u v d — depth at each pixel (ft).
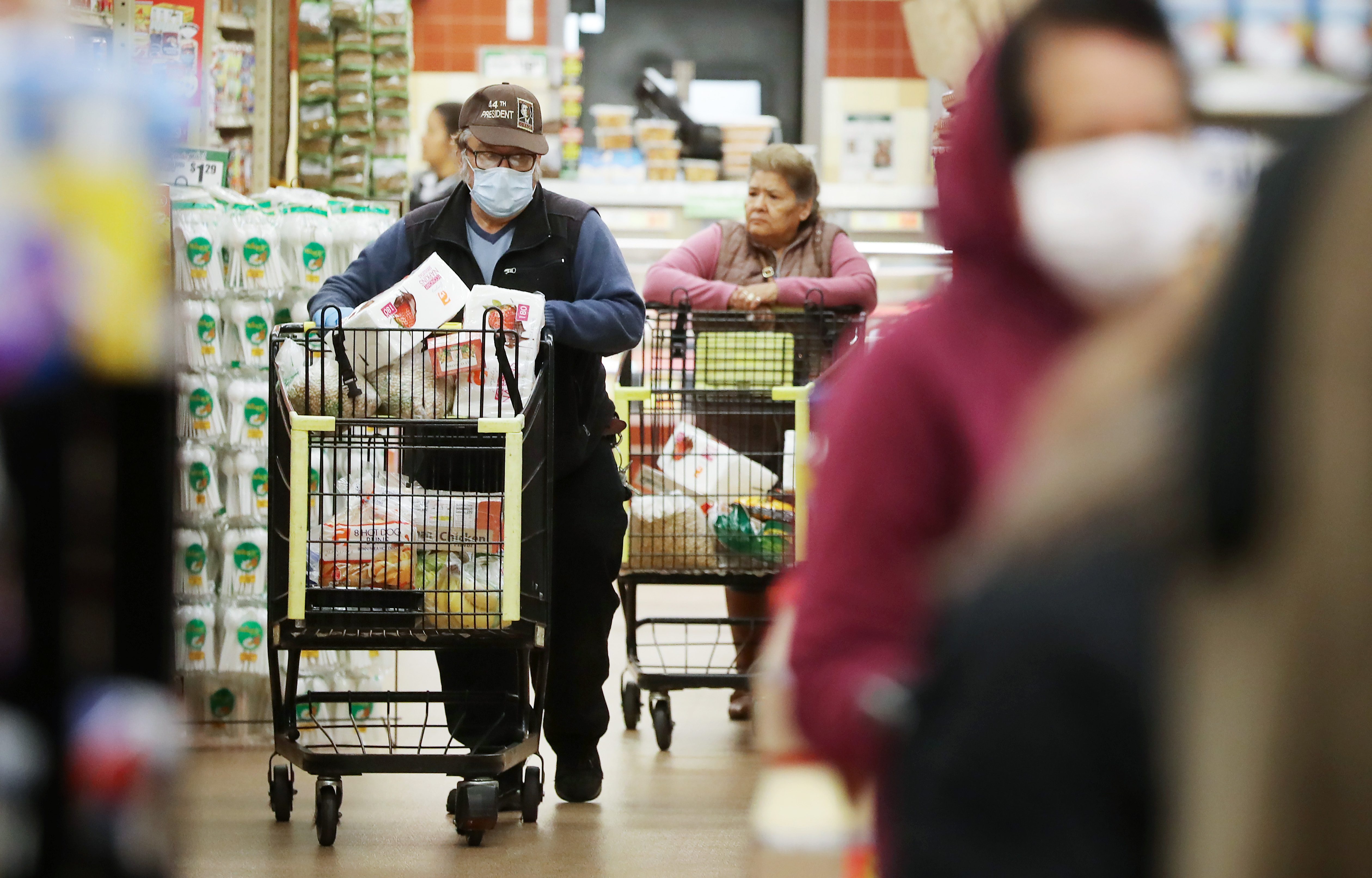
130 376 9.39
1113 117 10.91
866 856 9.59
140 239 9.37
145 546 9.65
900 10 86.89
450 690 33.78
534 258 33.45
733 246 45.57
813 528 12.65
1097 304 11.28
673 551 40.40
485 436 30.50
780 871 9.62
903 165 87.45
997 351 12.16
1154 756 6.65
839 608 12.08
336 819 30.07
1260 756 6.07
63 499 9.22
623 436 41.01
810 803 9.89
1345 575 5.79
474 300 30.27
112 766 9.48
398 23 55.77
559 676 33.76
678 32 88.63
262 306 40.14
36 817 9.30
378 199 51.44
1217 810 6.21
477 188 32.99
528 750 31.14
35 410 9.05
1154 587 6.64
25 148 8.80
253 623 39.91
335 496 29.53
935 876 6.98
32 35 8.91
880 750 10.07
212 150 41.81
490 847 30.12
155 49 42.98
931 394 12.26
